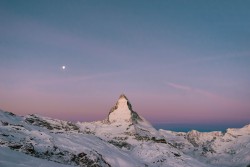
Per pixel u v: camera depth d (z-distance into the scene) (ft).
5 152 258.98
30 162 258.37
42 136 616.80
